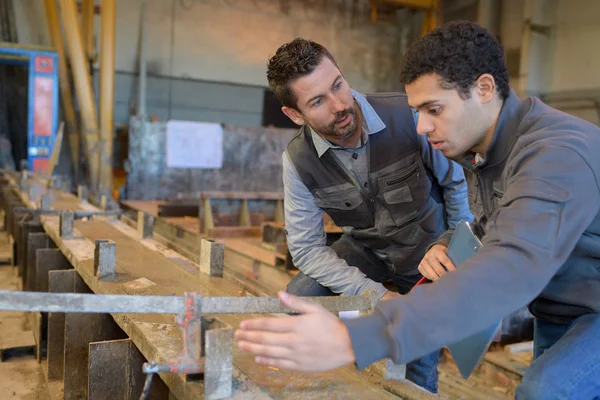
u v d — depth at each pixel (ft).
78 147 30.66
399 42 41.19
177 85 34.06
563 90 32.35
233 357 4.47
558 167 3.40
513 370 9.39
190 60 34.24
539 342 5.03
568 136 3.61
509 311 3.06
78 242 8.40
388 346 3.02
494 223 3.43
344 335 3.04
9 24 30.42
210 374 3.55
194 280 6.40
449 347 4.27
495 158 4.26
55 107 25.49
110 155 27.14
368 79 40.52
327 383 4.10
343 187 6.86
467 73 3.76
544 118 3.93
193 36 34.19
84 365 5.99
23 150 31.58
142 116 28.78
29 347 8.81
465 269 3.16
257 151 31.14
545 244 3.17
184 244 17.38
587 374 4.02
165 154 29.19
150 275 6.59
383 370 4.34
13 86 31.19
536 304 4.75
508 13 34.40
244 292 5.93
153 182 29.12
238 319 5.29
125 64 32.65
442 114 3.92
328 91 5.67
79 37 25.93
